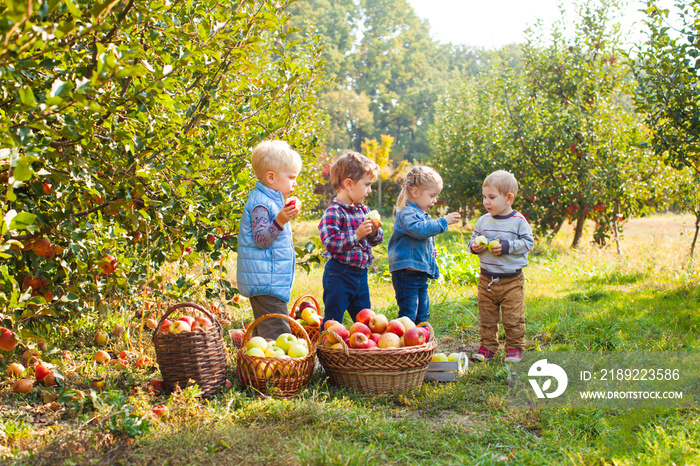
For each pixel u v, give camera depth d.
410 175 4.03
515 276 3.98
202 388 3.13
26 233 2.80
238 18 3.12
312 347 3.25
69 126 2.34
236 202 4.02
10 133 2.00
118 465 2.21
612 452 2.38
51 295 3.01
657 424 2.67
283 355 3.15
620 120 10.55
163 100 2.54
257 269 3.36
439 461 2.35
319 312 4.09
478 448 2.45
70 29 1.90
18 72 2.20
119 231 3.38
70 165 2.72
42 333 3.10
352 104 50.53
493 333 4.11
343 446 2.36
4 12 1.84
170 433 2.46
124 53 2.06
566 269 8.22
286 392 3.08
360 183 3.78
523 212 11.70
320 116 7.85
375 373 3.21
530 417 2.81
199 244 3.88
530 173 11.98
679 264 7.73
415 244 4.02
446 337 4.80
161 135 3.15
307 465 2.18
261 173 3.46
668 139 6.16
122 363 3.61
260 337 3.35
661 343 3.97
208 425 2.56
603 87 11.15
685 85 6.01
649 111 6.29
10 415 2.80
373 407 3.02
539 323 4.83
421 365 3.32
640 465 2.21
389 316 5.31
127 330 4.05
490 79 14.95
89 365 3.65
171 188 3.37
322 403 2.87
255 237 3.32
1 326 2.83
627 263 8.13
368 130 53.16
